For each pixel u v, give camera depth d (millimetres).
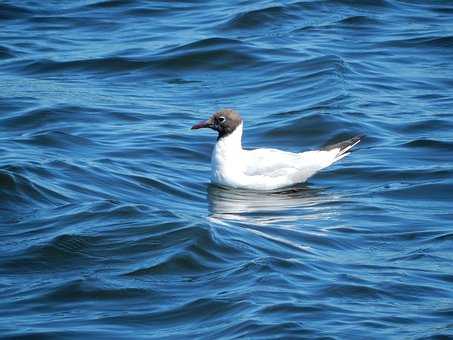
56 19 28188
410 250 15477
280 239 15695
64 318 12945
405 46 26234
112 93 23359
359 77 24234
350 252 15391
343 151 19203
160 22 27984
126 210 16141
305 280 14047
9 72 24562
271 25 27453
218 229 15633
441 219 16938
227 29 27156
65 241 15062
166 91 23672
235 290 13633
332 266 14672
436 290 13891
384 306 13336
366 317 12922
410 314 13086
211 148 20500
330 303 13312
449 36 26578
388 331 12539
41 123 21344
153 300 13461
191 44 25688
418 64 25250
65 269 14461
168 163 19656
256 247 15188
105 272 14289
